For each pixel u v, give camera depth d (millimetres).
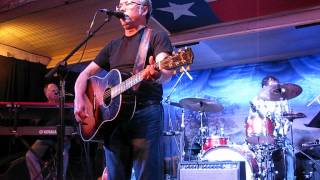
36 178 4020
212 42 5746
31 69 6676
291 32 5348
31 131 3820
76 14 5172
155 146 1971
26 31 5820
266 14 4613
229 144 4453
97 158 5160
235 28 4875
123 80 2020
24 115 3877
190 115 6547
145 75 1842
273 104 5332
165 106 6695
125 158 2055
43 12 5117
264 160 4441
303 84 6023
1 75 6207
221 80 6641
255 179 3883
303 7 4383
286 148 4961
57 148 2691
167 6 4691
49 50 6637
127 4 2203
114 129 2070
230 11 4645
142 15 2207
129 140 2035
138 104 1966
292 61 6188
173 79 6891
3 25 5555
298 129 5871
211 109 5047
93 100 2252
